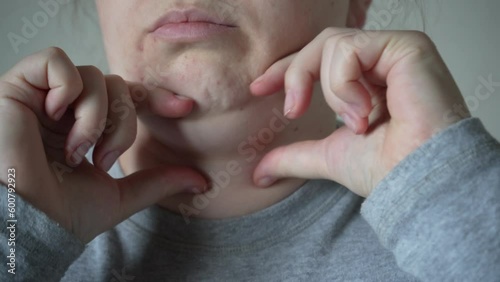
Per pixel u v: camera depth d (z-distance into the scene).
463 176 0.36
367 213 0.38
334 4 0.45
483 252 0.35
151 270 0.44
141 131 0.45
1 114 0.38
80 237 0.40
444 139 0.36
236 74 0.41
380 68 0.38
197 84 0.41
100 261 0.44
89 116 0.39
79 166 0.41
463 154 0.36
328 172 0.41
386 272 0.42
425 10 0.61
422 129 0.36
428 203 0.36
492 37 0.66
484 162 0.36
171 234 0.45
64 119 0.40
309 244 0.44
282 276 0.43
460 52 0.67
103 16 0.45
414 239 0.36
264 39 0.41
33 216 0.37
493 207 0.35
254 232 0.45
